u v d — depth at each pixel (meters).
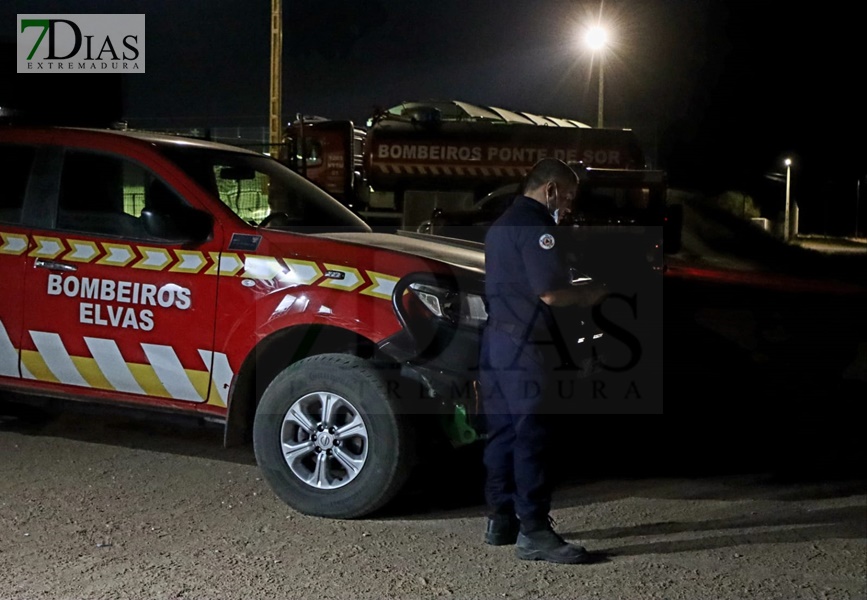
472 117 17.64
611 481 5.54
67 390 5.57
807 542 4.58
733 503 5.16
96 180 5.57
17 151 5.78
